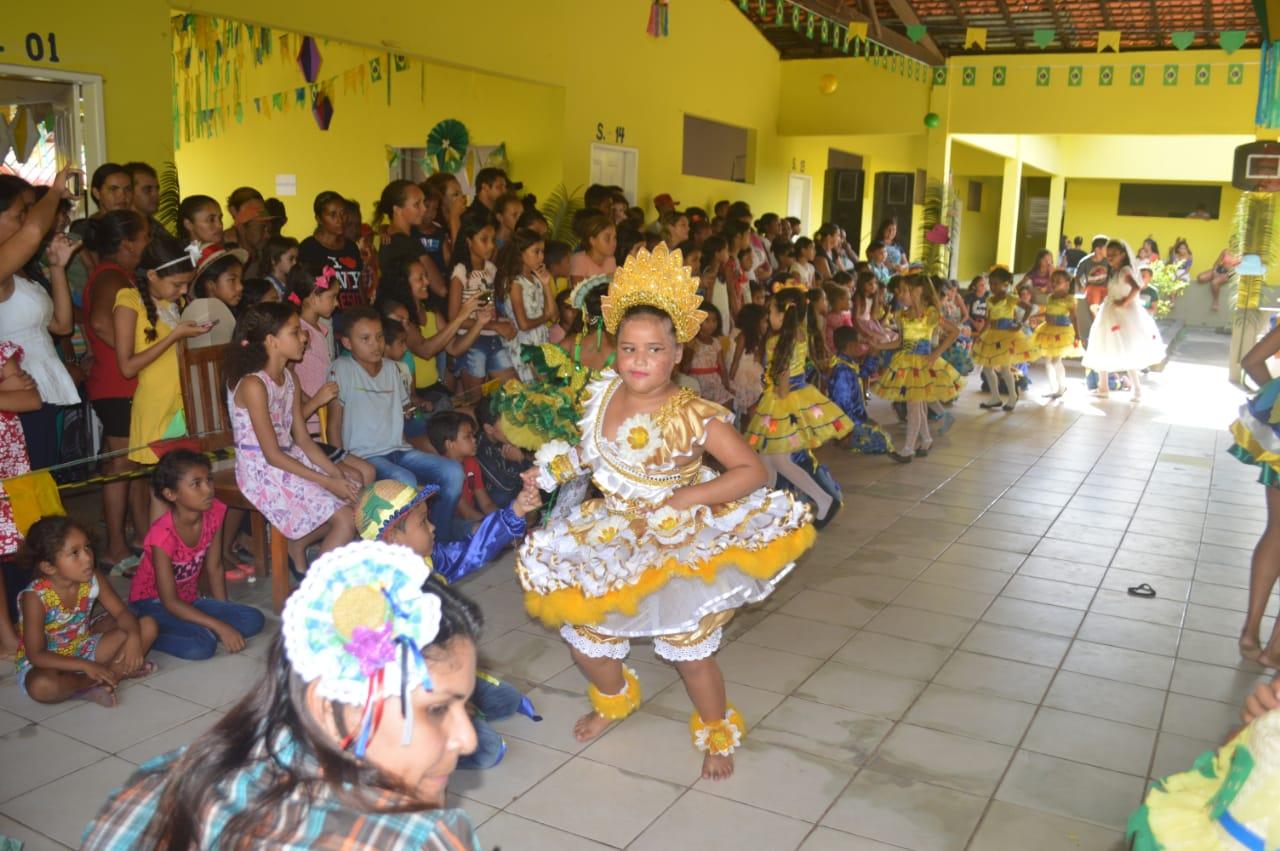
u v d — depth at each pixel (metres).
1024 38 12.96
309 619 1.25
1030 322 11.46
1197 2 11.47
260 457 4.48
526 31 9.59
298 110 12.20
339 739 1.28
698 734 3.42
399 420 5.21
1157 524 6.43
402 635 1.26
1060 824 3.16
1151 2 11.54
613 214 8.69
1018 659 4.38
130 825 1.37
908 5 11.76
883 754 3.56
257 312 4.38
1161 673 4.27
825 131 13.98
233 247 5.96
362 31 7.95
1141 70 12.46
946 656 4.39
